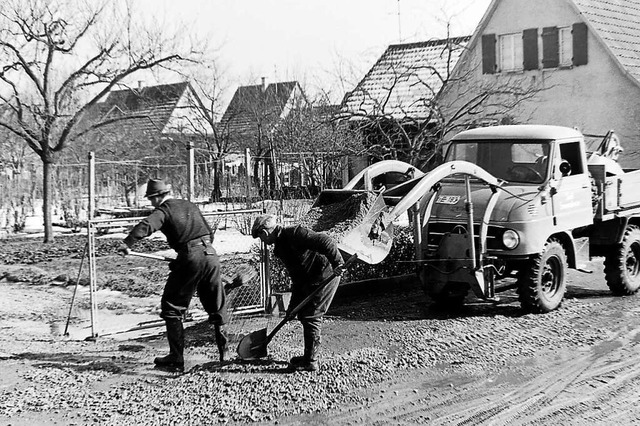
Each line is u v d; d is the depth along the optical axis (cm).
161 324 978
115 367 800
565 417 661
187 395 709
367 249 944
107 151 2680
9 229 2327
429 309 1070
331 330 949
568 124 2405
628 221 1180
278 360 815
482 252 999
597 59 2336
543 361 821
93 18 2073
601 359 827
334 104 2361
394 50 2831
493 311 1055
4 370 795
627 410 676
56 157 2306
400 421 652
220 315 808
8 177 2284
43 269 1554
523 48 2475
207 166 2791
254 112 3444
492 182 1017
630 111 2283
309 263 774
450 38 2170
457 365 806
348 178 2108
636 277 1184
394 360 816
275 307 1037
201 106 3569
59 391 725
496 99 2375
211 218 1928
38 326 1035
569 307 1079
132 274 1468
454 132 2356
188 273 785
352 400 700
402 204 955
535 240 1004
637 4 2623
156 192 799
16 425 643
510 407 685
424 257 1055
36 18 1988
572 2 2358
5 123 2022
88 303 1187
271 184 2169
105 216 2309
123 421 650
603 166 1131
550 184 1034
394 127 1931
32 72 2003
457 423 647
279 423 648
